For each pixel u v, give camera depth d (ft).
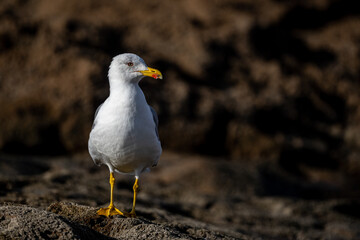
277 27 70.74
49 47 57.77
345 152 58.85
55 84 54.80
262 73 63.62
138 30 65.46
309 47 69.67
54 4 68.74
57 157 51.67
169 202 33.63
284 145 56.13
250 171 47.62
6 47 57.88
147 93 55.57
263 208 37.22
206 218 31.71
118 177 40.22
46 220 15.55
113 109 19.27
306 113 61.46
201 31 66.39
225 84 61.16
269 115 58.85
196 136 54.90
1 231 14.88
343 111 64.39
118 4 69.51
